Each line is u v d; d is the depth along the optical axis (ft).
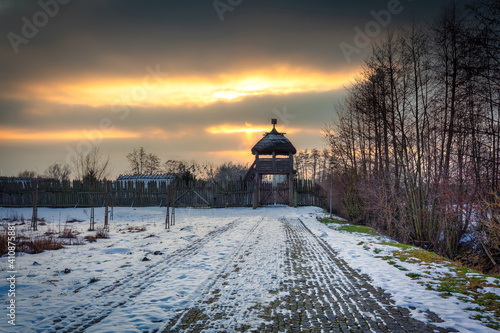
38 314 19.03
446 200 59.47
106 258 35.22
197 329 17.21
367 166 101.14
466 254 57.47
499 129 56.80
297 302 21.58
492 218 45.91
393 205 76.07
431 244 64.85
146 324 17.81
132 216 90.84
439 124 66.85
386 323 18.08
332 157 117.50
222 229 61.93
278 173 124.47
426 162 68.74
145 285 25.32
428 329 17.29
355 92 100.94
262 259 35.27
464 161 59.31
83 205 110.42
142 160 267.39
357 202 101.71
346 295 23.07
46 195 111.14
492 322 18.21
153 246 42.91
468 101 61.16
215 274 28.81
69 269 29.40
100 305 20.77
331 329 17.24
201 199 111.96
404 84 77.41
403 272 29.94
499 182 51.88
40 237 49.24
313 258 36.17
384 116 82.33
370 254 38.88
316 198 134.92
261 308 20.45
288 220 80.64
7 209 108.68
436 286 25.30
